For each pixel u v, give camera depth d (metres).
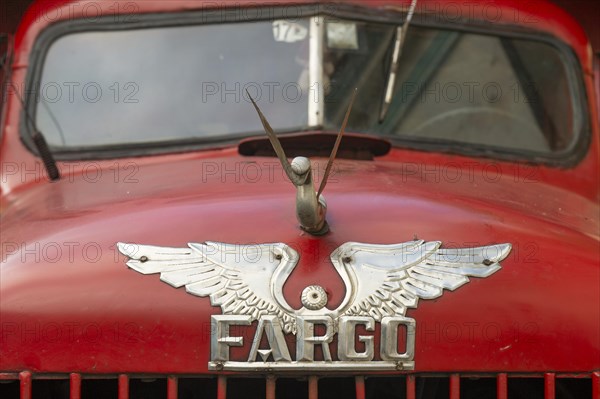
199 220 5.26
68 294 5.08
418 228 5.23
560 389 5.43
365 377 4.91
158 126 7.19
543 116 7.64
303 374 4.86
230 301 4.95
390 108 7.18
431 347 4.97
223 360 4.88
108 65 7.48
